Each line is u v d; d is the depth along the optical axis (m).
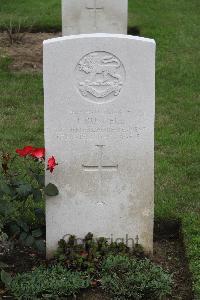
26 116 4.18
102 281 2.59
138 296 2.54
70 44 2.56
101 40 2.56
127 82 2.61
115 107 2.63
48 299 2.54
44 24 5.82
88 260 2.70
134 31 5.79
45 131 2.65
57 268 2.66
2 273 2.58
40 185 2.72
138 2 6.46
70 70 2.59
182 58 5.25
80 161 2.69
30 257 2.83
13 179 2.74
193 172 3.49
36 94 4.53
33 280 2.59
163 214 3.06
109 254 2.71
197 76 4.91
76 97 2.62
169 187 3.33
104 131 2.66
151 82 2.61
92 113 2.64
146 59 2.58
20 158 3.50
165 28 5.84
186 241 2.86
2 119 4.13
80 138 2.66
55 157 2.68
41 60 5.12
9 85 4.66
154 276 2.60
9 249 2.87
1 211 2.69
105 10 4.90
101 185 2.72
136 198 2.74
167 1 6.57
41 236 2.92
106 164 2.70
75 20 4.93
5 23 5.84
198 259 2.73
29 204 3.08
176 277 2.73
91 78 2.60
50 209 2.74
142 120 2.65
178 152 3.73
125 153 2.69
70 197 2.73
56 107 2.62
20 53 5.22
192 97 4.55
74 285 2.56
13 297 2.56
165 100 4.48
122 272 2.63
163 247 2.93
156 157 3.66
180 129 4.04
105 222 2.76
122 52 2.57
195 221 2.99
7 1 6.52
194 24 6.01
